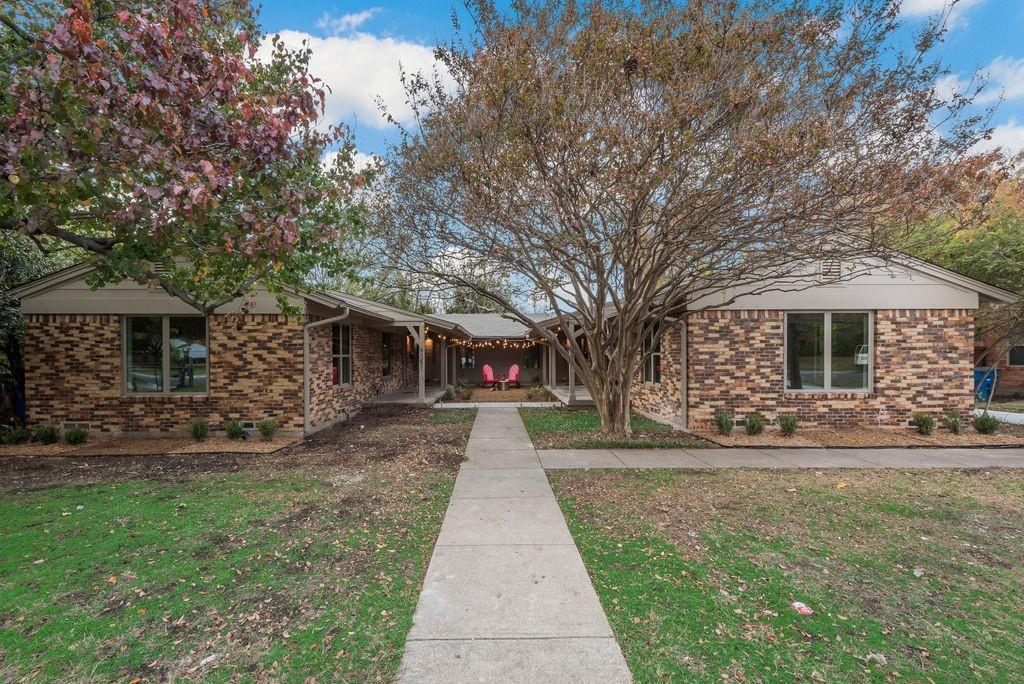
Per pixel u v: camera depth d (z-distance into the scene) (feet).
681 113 17.94
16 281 33.35
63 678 8.07
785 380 31.73
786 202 19.89
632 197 19.33
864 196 19.81
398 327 51.03
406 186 25.00
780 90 18.69
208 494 18.51
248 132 15.85
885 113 19.35
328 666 8.32
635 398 42.68
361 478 20.77
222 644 9.01
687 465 23.13
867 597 10.72
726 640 9.07
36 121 12.35
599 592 10.84
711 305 31.45
